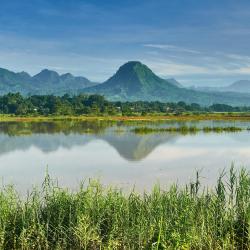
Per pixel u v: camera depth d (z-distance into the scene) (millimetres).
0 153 47375
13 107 182875
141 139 64000
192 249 15023
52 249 15109
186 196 17219
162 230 14867
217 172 34531
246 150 50594
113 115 174375
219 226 16125
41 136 68375
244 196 16875
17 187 28219
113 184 29344
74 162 40750
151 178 31781
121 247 15086
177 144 57344
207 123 119000
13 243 15266
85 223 14711
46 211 16703
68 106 185125
